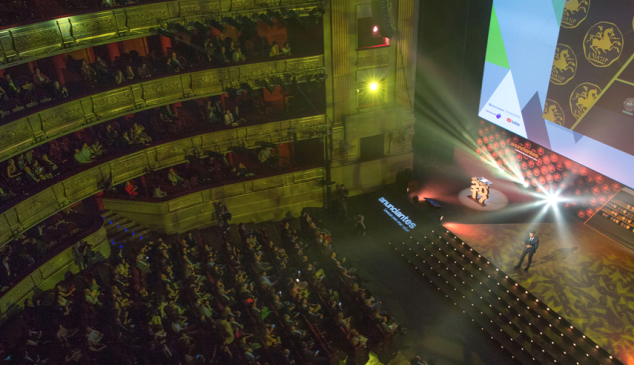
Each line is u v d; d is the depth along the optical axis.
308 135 26.52
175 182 24.97
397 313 20.58
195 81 24.23
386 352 18.59
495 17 24.69
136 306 18.77
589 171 22.50
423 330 19.73
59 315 18.42
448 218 24.61
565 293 19.23
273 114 26.47
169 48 26.08
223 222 24.19
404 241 24.08
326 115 26.58
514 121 25.42
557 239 22.31
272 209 27.03
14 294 18.84
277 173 26.31
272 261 21.84
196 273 21.11
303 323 18.83
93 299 19.09
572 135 22.28
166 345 17.02
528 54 23.41
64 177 20.67
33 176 19.77
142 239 24.25
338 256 22.48
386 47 26.03
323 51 25.31
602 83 20.16
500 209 25.05
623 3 18.59
